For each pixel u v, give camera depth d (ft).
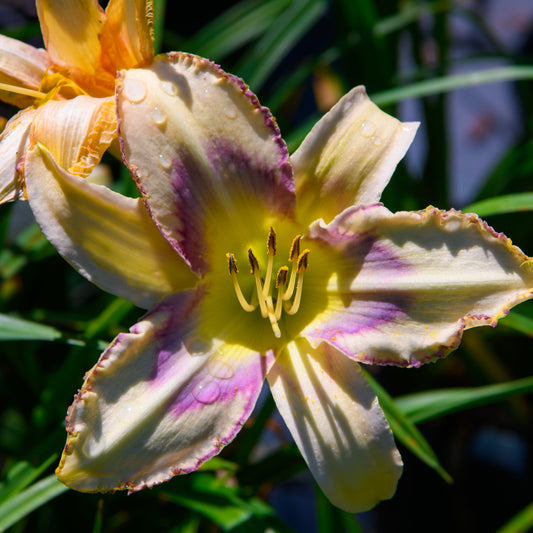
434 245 1.42
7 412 1.92
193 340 1.43
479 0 3.40
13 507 1.48
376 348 1.42
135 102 1.42
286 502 2.51
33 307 1.88
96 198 1.41
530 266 1.39
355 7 1.86
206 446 1.40
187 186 1.43
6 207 1.77
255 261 1.48
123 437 1.37
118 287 1.42
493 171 1.92
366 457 1.41
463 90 3.36
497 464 2.26
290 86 1.88
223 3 2.79
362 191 1.47
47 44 1.49
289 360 1.46
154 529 1.73
